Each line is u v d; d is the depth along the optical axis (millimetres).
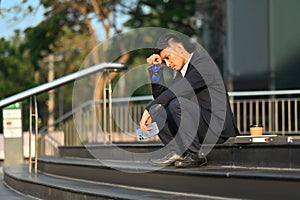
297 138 7551
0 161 17719
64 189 7867
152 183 7383
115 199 6762
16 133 14711
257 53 13328
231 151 7270
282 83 13039
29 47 26391
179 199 6430
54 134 14023
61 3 24625
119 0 25594
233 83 13617
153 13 27172
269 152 6879
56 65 31391
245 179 6199
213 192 6543
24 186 9398
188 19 27359
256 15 13391
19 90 29547
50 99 26609
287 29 13039
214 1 23297
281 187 5859
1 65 30984
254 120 12055
